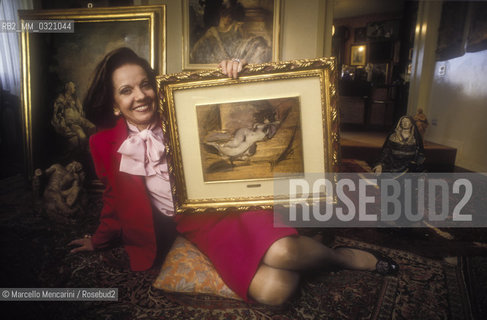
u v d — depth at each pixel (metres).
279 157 1.30
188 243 1.62
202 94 1.27
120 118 1.51
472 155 4.02
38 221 2.28
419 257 1.73
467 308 1.29
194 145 1.31
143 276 1.58
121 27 2.68
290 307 1.31
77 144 2.82
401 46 7.69
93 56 2.72
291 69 1.21
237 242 1.35
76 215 2.30
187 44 2.97
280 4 2.87
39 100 2.78
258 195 1.34
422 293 1.39
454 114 4.55
